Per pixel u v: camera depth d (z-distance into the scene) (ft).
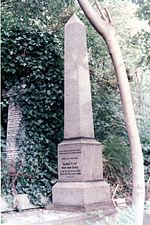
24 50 29.73
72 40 26.84
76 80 25.81
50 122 28.73
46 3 34.45
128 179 30.55
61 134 28.91
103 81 36.52
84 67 26.58
